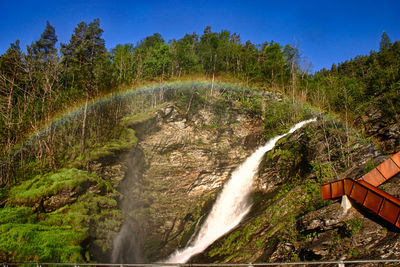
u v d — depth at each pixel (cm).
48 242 1873
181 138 4359
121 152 3466
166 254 2884
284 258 1567
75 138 3688
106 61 5325
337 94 3869
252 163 3747
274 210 2133
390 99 2816
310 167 2544
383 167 1628
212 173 3981
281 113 4984
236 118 5288
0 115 3444
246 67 6869
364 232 1329
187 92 5712
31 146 3419
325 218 1536
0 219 2030
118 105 4553
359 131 2747
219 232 2636
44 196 2355
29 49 3444
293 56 7000
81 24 4438
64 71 4306
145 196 3531
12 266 1652
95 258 2158
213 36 8431
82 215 2292
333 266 1262
